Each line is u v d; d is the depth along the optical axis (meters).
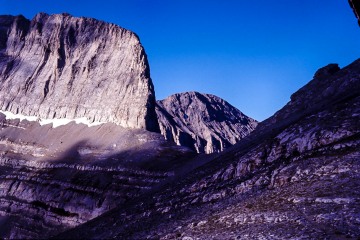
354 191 27.03
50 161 156.62
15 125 191.62
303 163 40.28
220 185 54.94
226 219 32.91
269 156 52.62
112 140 165.12
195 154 140.25
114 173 134.62
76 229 86.44
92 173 138.62
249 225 28.44
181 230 36.22
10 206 131.25
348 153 36.56
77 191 129.12
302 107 92.12
